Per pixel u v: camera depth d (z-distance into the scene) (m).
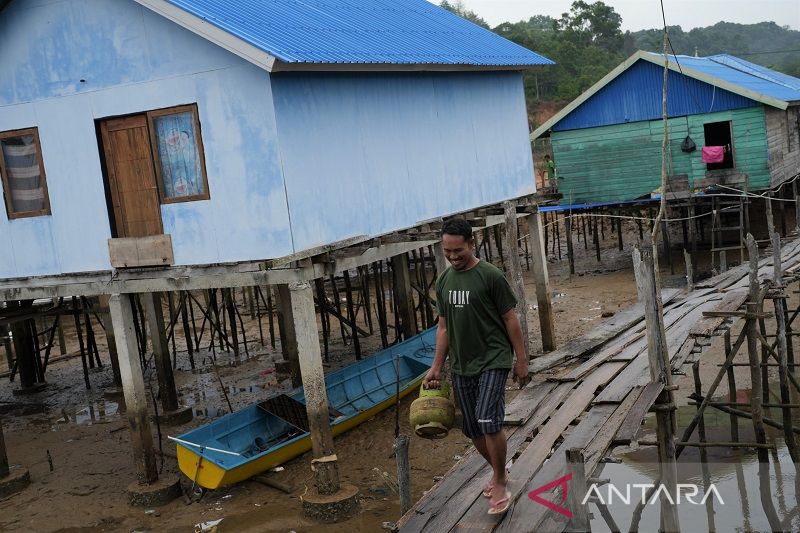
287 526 10.91
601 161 24.97
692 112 23.39
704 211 25.88
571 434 8.16
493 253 31.22
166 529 11.24
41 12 12.19
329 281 26.97
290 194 11.05
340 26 14.06
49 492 13.04
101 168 12.24
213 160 11.41
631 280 23.88
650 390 8.97
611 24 63.81
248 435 13.15
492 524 6.43
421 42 15.41
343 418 13.64
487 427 6.40
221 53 11.04
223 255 11.58
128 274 12.29
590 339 13.09
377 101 13.27
